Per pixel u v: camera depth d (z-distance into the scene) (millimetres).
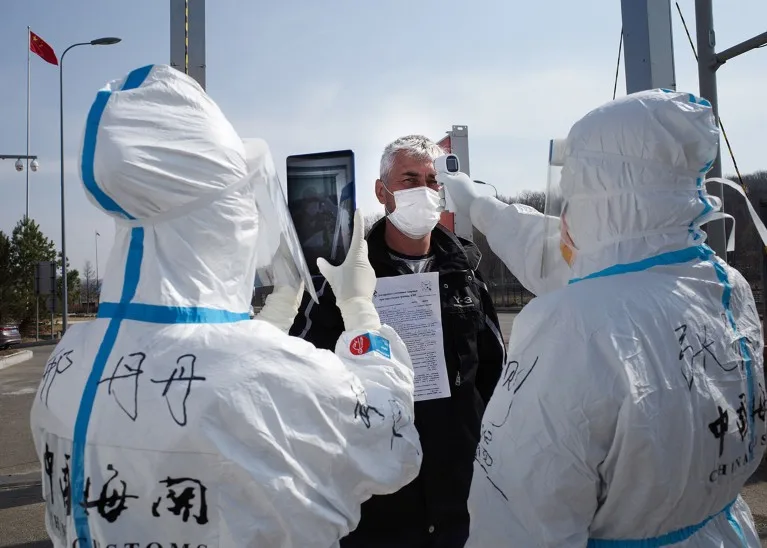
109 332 1274
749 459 1451
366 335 1562
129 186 1219
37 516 5191
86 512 1197
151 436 1172
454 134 5148
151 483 1171
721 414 1354
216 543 1158
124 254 1316
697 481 1326
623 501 1323
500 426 1432
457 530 2221
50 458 1328
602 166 1441
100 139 1235
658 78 3275
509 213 2105
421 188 2354
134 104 1262
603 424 1282
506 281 28094
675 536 1388
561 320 1375
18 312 29906
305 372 1266
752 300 1604
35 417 1399
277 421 1203
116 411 1200
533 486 1329
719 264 1537
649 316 1336
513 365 1458
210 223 1282
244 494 1175
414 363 2283
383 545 2145
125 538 1178
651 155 1397
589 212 1487
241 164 1346
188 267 1272
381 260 2410
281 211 1518
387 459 1385
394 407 1432
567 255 1701
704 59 5219
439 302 2375
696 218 1503
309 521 1202
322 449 1246
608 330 1307
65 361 1341
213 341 1241
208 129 1291
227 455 1148
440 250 2514
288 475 1192
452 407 2299
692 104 1427
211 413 1164
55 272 18312
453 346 2361
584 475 1301
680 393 1299
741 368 1434
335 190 2664
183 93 1299
